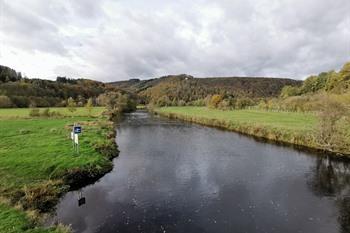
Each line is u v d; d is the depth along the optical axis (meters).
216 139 39.47
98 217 14.33
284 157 27.86
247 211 15.39
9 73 150.12
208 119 61.53
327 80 111.88
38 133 34.19
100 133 36.72
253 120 53.94
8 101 90.19
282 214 15.06
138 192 18.03
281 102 92.94
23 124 44.22
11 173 18.45
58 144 27.12
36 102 100.06
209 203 16.42
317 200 17.00
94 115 67.50
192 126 56.81
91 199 16.70
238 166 24.56
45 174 18.88
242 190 18.64
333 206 16.14
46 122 47.94
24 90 119.56
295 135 34.97
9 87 116.94
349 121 29.36
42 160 21.19
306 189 18.91
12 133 33.81
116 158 27.23
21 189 15.52
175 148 32.72
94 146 26.95
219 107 103.75
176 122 65.81
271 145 34.28
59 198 16.41
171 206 15.91
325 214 15.10
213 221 14.16
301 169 23.62
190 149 32.09
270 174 22.20
